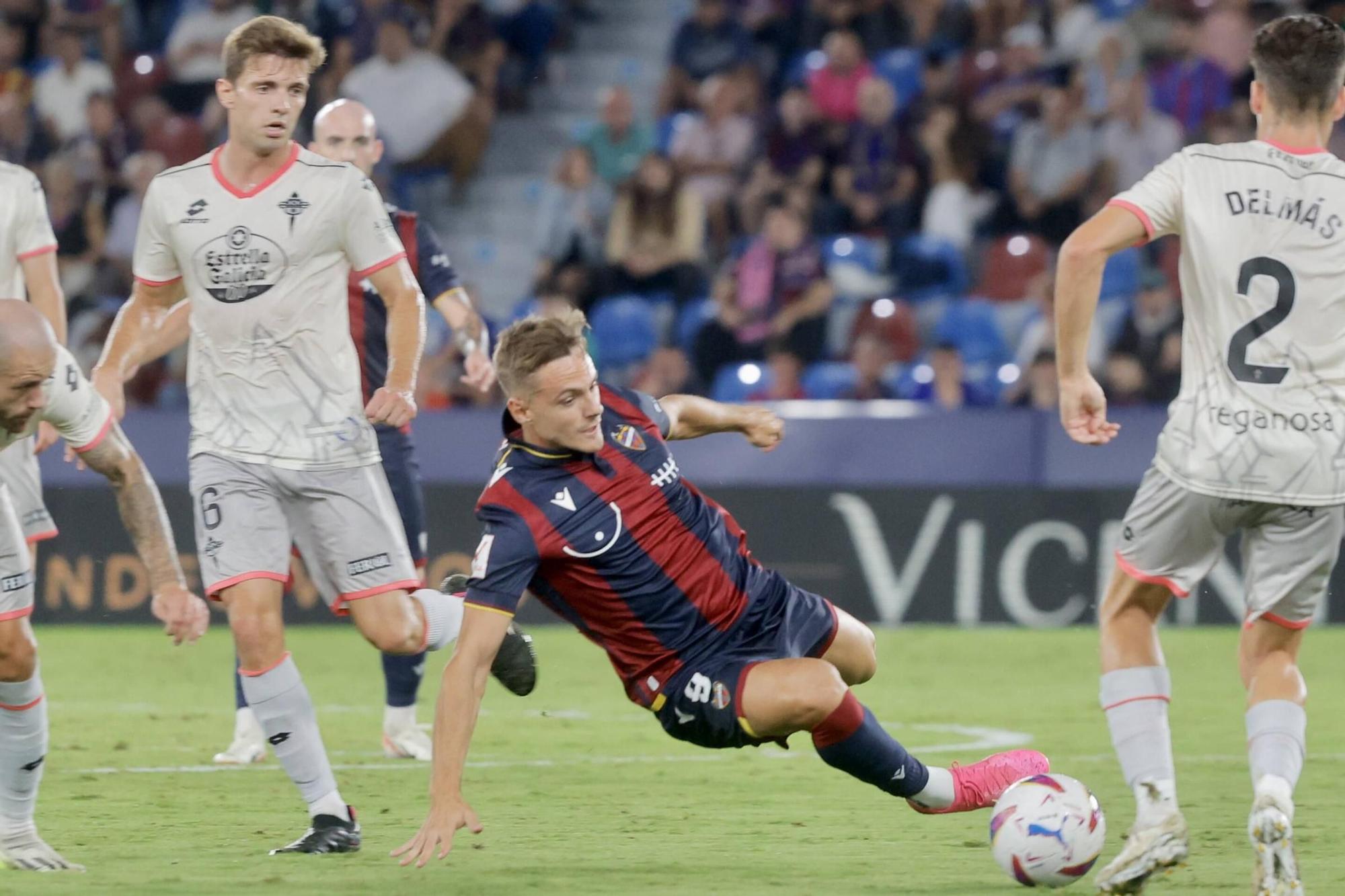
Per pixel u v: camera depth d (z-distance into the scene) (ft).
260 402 62.64
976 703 106.22
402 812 67.51
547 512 53.72
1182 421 51.88
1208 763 81.41
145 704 105.91
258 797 71.31
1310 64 51.65
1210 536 52.60
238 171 62.34
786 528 147.43
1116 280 172.45
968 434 147.23
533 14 219.41
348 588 64.23
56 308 71.56
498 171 215.10
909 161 189.47
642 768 79.87
